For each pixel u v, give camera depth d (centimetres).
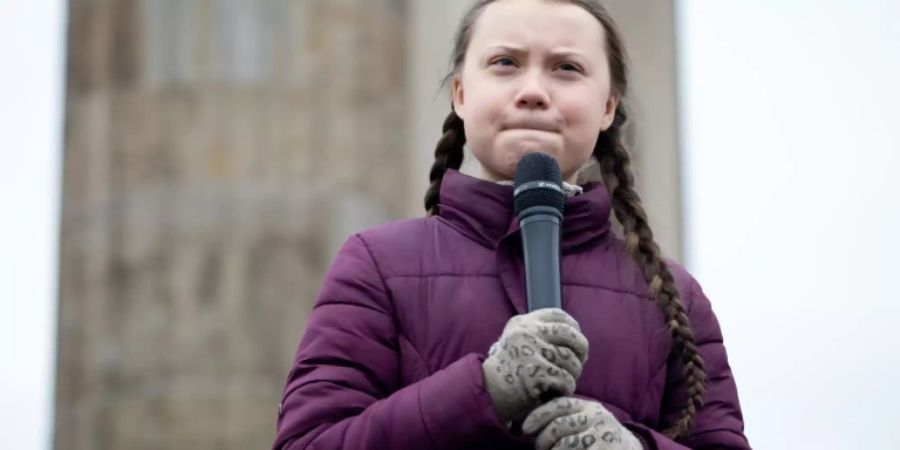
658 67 1230
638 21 1238
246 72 1123
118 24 1152
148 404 1079
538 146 530
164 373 1083
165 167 1115
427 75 1139
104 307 1103
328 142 1113
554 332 475
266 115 1114
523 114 532
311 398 508
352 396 507
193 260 1095
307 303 1086
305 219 1097
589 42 546
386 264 529
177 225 1103
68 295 1118
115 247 1110
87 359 1099
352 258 534
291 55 1125
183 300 1091
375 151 1120
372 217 1106
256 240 1095
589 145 539
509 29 542
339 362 515
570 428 468
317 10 1133
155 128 1123
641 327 528
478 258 528
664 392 534
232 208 1101
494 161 536
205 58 1128
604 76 547
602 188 552
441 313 518
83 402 1096
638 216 560
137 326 1095
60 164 1154
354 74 1128
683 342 530
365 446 485
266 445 1066
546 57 538
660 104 1223
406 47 1152
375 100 1129
